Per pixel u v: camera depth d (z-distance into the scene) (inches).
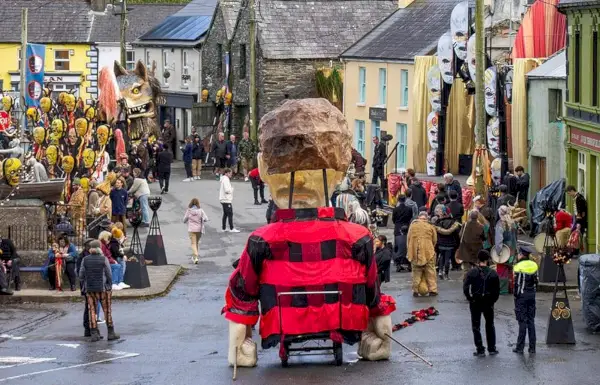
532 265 1010.7
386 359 1000.9
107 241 1405.0
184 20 3344.0
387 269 1400.1
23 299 1357.0
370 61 2539.4
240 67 2920.8
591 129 1612.9
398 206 1547.7
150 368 991.6
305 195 993.5
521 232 1790.1
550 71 1838.1
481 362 980.6
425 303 1288.1
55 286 1392.7
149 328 1193.4
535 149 1873.8
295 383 916.6
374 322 1002.1
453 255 1507.1
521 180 1801.2
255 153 2568.9
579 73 1683.1
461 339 1087.0
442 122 2110.0
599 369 949.8
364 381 917.8
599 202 1574.8
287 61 2844.5
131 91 2564.0
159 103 2736.2
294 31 2883.9
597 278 1107.3
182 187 2450.8
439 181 2017.7
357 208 1381.6
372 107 2534.5
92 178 1712.6
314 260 975.6
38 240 1424.7
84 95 3617.1
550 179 1838.1
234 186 2470.5
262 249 976.3
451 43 2039.9
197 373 966.4
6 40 3582.7
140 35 3609.7
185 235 1862.7
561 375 928.3
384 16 2960.1
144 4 3745.1
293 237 976.3
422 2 2632.9
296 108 980.6
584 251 1612.9
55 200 1453.0
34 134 1695.4
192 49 3161.9
